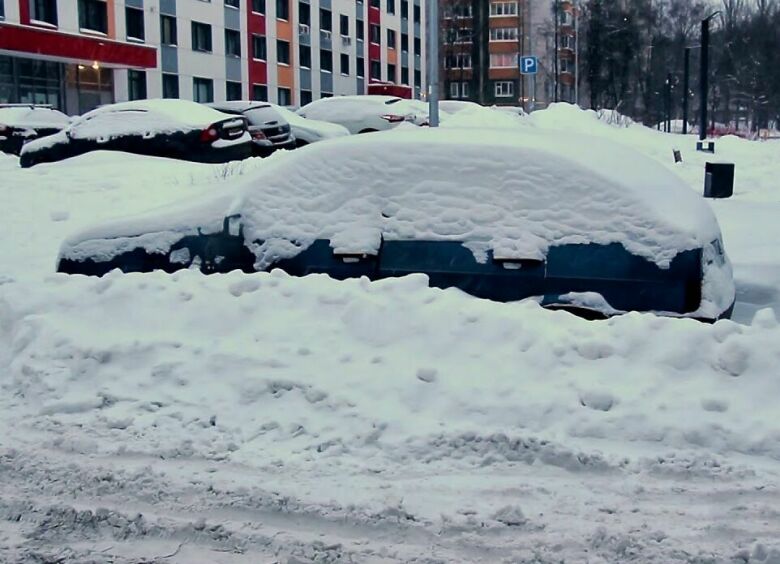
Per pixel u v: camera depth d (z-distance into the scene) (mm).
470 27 84812
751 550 3898
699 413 5125
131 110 17594
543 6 93125
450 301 6031
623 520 4234
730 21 87688
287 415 5406
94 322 6477
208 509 4395
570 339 5625
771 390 5242
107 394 5738
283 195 6996
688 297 5973
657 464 4766
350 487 4613
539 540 4055
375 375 5594
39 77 40969
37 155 17734
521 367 5523
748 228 12242
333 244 6695
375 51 71375
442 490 4578
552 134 7281
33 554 3992
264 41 55938
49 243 11016
